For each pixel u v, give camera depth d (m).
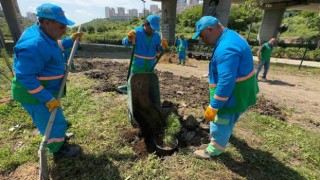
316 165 3.45
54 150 3.08
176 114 4.54
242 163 3.36
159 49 4.71
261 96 6.66
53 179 2.88
